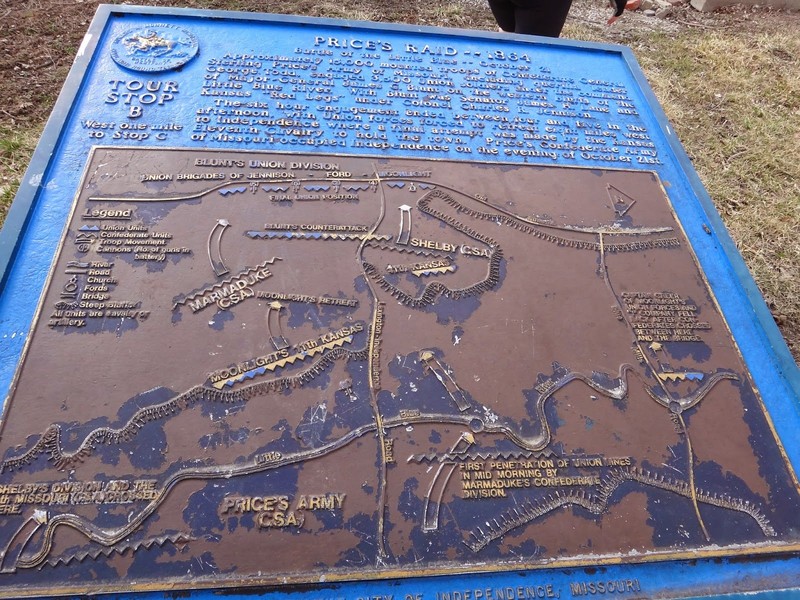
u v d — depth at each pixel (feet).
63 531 4.41
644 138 8.11
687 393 5.76
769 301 9.38
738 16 17.67
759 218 10.59
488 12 15.65
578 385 5.65
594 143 7.90
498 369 5.64
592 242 6.77
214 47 8.05
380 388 5.36
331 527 4.63
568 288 6.33
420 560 4.57
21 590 4.17
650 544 4.86
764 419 5.69
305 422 5.10
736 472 5.33
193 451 4.84
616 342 6.00
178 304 5.61
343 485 4.83
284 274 5.97
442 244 6.48
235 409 5.08
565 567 4.66
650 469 5.25
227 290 5.76
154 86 7.39
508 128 7.84
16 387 4.96
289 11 14.28
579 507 4.97
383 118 7.60
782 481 5.33
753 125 12.73
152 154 6.67
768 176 11.47
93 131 6.77
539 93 8.45
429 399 5.36
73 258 5.76
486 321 5.95
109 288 5.62
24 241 5.80
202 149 6.81
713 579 4.79
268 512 4.64
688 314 6.32
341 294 5.91
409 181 6.97
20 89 11.12
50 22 12.98
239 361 5.34
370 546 4.58
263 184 6.63
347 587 4.42
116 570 4.30
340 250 6.23
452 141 7.51
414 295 6.02
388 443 5.08
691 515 5.05
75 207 6.11
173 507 4.58
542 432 5.32
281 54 8.16
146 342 5.34
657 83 13.61
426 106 7.89
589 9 17.02
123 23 8.09
